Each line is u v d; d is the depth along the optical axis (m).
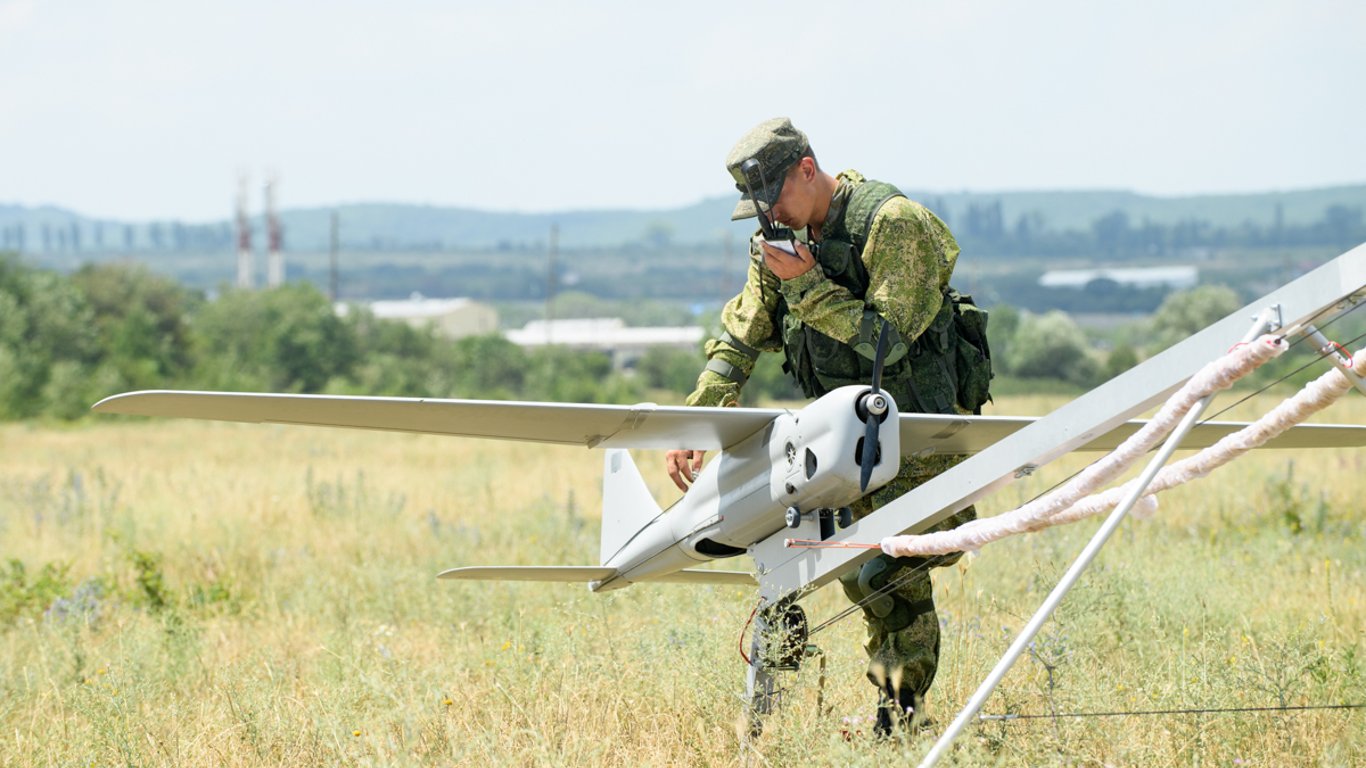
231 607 17.09
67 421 104.19
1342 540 18.81
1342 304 6.04
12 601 17.42
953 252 8.94
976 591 14.30
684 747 9.39
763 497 8.87
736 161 8.84
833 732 8.44
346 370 165.38
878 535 8.14
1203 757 8.73
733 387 10.35
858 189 8.95
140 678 11.73
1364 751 8.58
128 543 21.27
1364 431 10.07
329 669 11.91
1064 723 8.67
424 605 15.93
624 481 11.36
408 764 8.59
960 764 7.72
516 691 10.66
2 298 145.12
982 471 7.43
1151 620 12.14
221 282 190.38
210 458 45.22
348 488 30.00
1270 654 10.16
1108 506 6.82
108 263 185.00
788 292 8.78
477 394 157.88
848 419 8.05
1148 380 6.65
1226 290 196.62
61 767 9.59
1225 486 24.22
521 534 22.16
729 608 10.62
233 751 9.73
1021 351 159.00
